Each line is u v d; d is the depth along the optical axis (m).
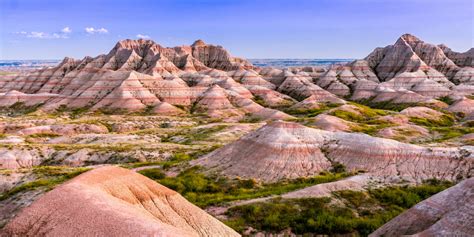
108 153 88.88
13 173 69.19
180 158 81.88
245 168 68.44
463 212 31.16
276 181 64.31
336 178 61.75
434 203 35.22
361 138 71.31
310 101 196.00
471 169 59.12
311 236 41.84
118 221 21.67
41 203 24.80
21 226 23.69
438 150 64.19
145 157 85.62
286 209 46.38
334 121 117.50
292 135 73.69
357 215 46.12
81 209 23.27
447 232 30.56
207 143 100.56
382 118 137.75
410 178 58.41
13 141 113.06
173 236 20.50
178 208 31.67
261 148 71.31
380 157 65.62
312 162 68.44
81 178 28.20
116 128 149.12
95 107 198.50
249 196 53.88
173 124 154.38
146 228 20.98
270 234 42.28
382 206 48.88
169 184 62.19
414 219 35.28
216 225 32.69
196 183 62.69
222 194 58.09
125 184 29.94
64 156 89.00
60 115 186.75
